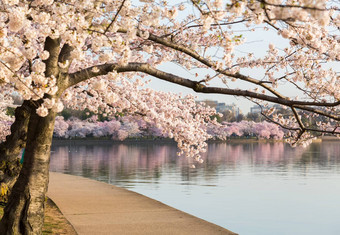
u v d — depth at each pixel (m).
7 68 4.80
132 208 10.94
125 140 82.94
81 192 13.88
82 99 12.45
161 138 86.12
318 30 5.89
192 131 11.62
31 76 5.07
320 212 14.98
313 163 36.72
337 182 23.58
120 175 26.38
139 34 5.89
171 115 11.62
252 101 7.29
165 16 5.82
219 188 20.75
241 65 8.03
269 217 13.93
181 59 9.48
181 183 22.59
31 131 6.51
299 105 5.76
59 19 4.94
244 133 100.19
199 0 5.30
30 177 6.47
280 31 5.84
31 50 4.97
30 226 6.42
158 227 8.72
